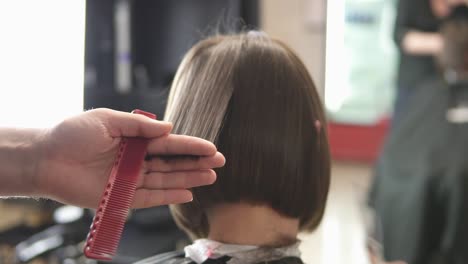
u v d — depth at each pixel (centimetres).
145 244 176
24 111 138
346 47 483
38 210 188
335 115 496
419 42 285
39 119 139
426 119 208
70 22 145
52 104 141
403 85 294
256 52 82
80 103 151
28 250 168
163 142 68
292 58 83
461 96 206
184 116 80
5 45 135
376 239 211
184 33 191
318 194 82
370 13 478
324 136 84
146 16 196
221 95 79
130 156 66
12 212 191
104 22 197
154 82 198
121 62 197
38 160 73
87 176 73
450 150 201
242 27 134
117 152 68
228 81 79
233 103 78
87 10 193
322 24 378
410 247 203
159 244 176
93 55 196
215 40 87
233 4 168
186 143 68
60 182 73
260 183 77
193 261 81
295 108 80
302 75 83
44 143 73
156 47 197
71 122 72
